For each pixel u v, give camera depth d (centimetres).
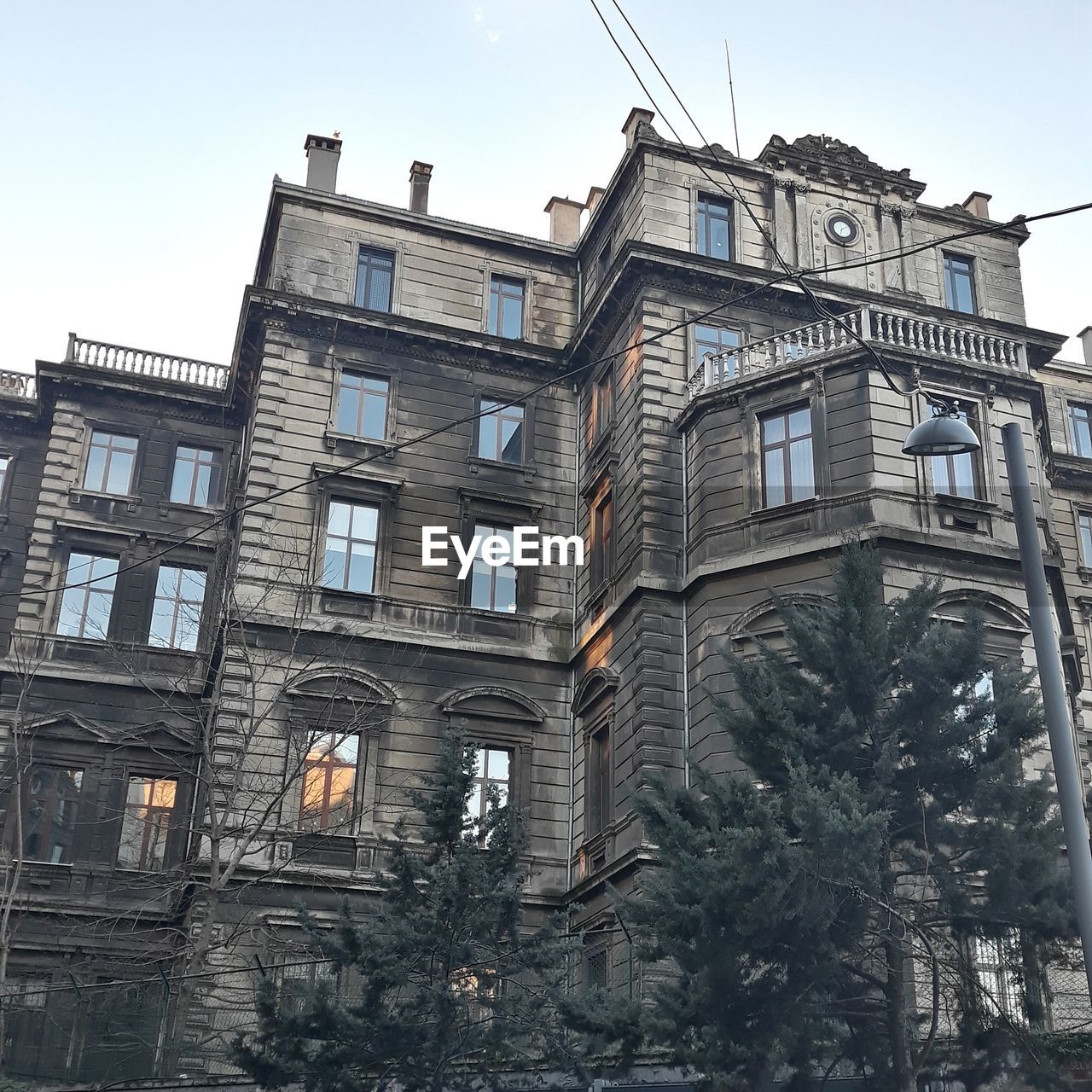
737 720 2169
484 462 3869
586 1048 2105
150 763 3797
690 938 1961
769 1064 1905
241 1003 2570
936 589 2298
